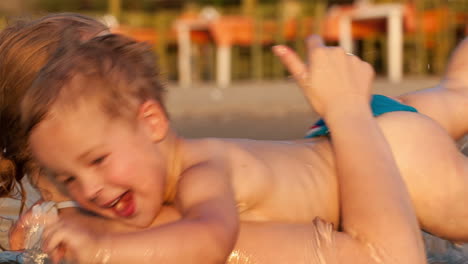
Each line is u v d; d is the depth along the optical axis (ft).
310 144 5.71
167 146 4.85
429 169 5.53
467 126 6.72
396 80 26.78
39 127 4.45
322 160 5.55
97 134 4.44
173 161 4.87
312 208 5.29
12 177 5.32
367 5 30.07
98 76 4.56
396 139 5.56
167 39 34.22
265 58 36.94
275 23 31.40
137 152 4.59
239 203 4.93
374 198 4.76
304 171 5.37
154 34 33.73
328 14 30.55
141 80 4.76
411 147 5.54
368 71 5.59
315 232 4.80
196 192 4.59
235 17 32.35
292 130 14.30
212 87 28.60
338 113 5.30
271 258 4.66
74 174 4.50
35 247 5.35
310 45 5.72
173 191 4.82
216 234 4.29
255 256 4.66
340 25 28.86
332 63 5.50
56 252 4.19
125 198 4.60
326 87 5.41
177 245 4.16
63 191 4.75
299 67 5.52
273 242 4.73
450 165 5.59
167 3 41.60
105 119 4.49
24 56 5.30
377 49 33.24
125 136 4.55
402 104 6.00
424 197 5.54
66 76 4.50
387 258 4.56
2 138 5.19
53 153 4.48
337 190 5.46
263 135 13.57
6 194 5.59
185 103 19.89
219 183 4.67
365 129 5.20
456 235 5.72
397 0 31.35
